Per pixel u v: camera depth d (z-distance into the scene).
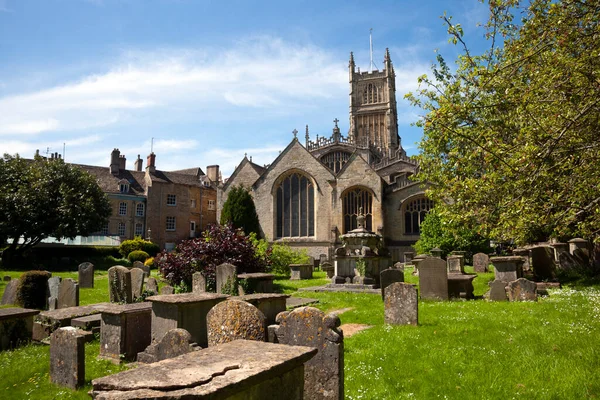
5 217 38.00
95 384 3.32
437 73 15.16
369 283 21.23
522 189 8.81
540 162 8.35
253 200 49.66
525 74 9.77
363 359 8.25
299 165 48.62
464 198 10.68
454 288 16.48
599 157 8.24
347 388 6.79
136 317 10.27
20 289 17.31
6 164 40.97
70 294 15.95
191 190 63.69
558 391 6.37
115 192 56.62
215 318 6.77
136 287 15.73
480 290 18.77
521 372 7.21
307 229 47.88
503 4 9.65
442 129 10.84
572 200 8.68
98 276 32.22
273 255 30.02
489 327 10.43
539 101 8.77
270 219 48.75
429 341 9.36
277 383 3.95
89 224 42.34
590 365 7.21
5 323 11.20
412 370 7.58
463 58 10.86
